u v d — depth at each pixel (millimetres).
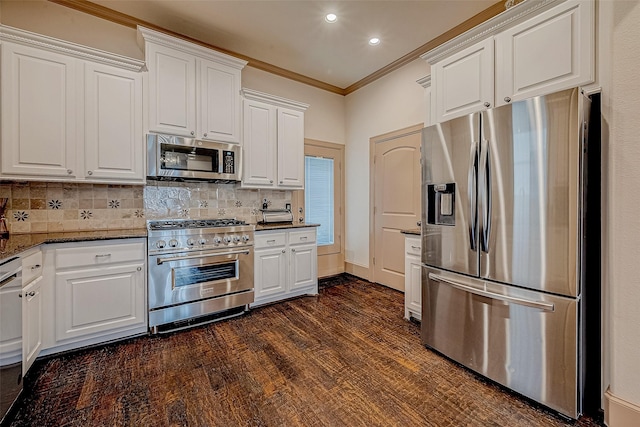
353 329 2555
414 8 2590
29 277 1768
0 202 2195
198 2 2508
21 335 1602
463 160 1931
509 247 1710
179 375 1864
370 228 4070
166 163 2627
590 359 1604
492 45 2041
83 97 2275
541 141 1566
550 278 1555
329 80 4109
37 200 2371
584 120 1513
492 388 1762
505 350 1738
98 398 1639
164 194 2953
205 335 2420
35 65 2098
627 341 1428
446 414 1545
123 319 2262
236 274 2816
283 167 3457
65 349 2076
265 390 1729
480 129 1827
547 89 1782
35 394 1660
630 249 1426
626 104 1436
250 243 2904
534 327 1618
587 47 1626
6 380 1444
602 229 1571
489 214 1795
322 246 4270
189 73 2748
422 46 3219
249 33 2975
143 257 2346
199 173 2797
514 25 1931
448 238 2049
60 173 2197
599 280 1606
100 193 2627
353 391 1727
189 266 2541
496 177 1755
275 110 3396
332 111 4332
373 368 1962
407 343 2309
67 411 1535
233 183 3328
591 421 1501
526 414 1550
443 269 2092
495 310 1781
